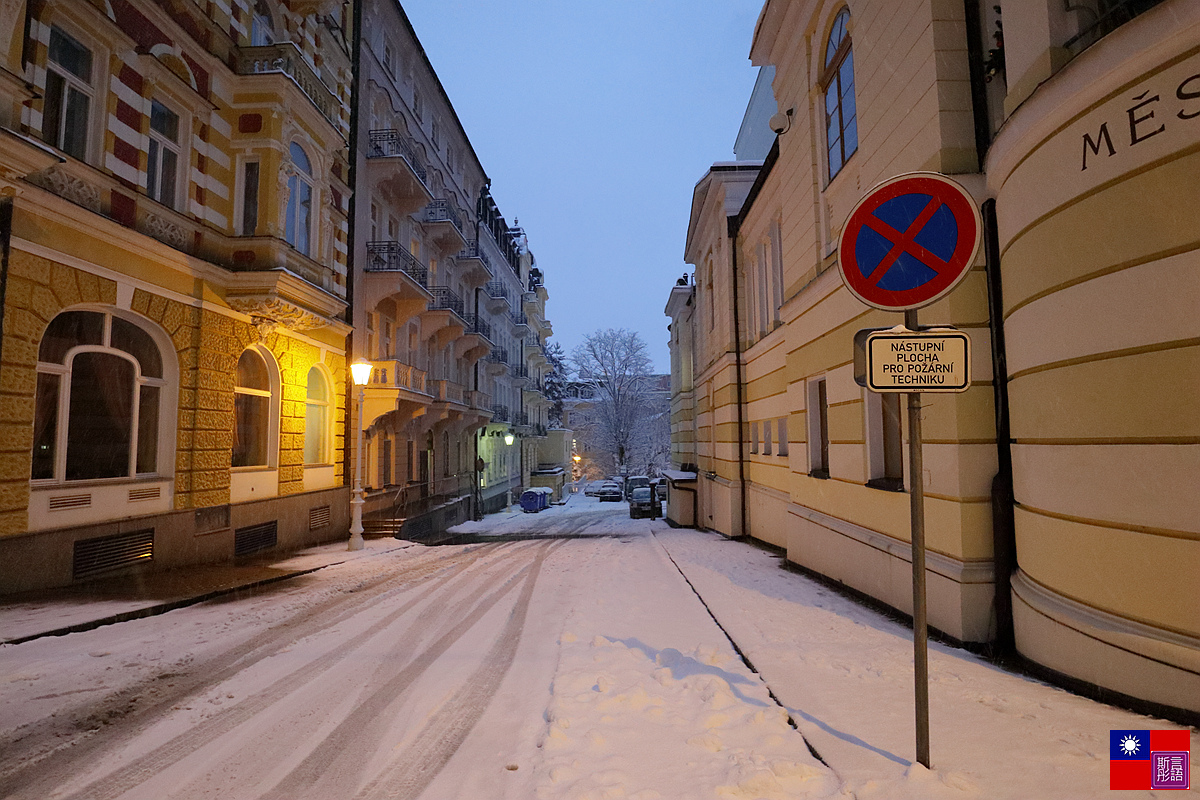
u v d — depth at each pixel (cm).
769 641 526
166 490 994
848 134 851
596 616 635
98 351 877
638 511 3125
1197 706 333
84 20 827
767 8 1077
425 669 489
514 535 2070
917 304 298
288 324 1271
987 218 549
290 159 1225
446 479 2630
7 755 347
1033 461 466
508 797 289
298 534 1367
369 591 836
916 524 299
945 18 589
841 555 817
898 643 533
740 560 1150
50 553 786
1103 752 305
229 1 1157
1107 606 391
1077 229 413
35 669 490
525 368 4859
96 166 854
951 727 340
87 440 865
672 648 511
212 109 1103
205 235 1083
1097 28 427
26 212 746
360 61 1750
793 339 1067
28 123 743
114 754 349
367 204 1783
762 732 340
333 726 383
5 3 677
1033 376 462
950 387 293
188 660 519
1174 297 355
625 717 366
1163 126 359
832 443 869
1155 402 363
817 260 944
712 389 2066
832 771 292
